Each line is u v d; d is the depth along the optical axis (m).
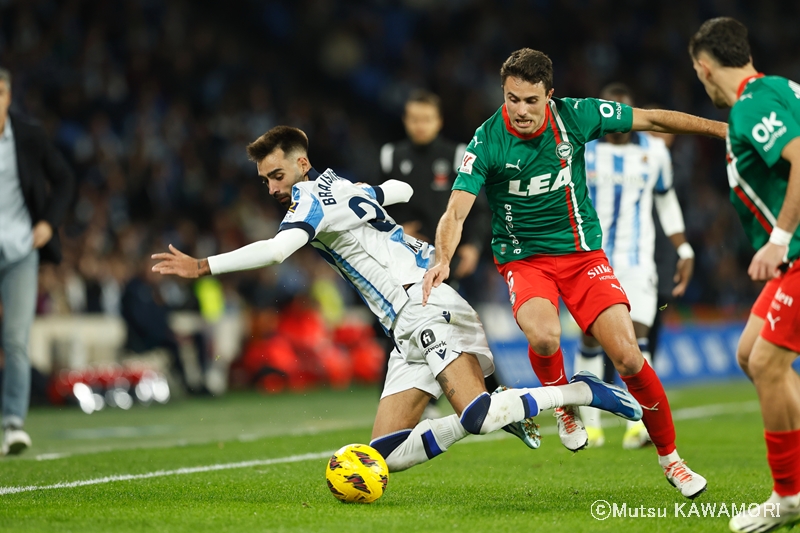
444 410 38.41
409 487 18.38
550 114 17.19
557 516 15.05
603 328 17.22
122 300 46.94
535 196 17.56
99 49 66.69
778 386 13.98
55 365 45.41
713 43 14.37
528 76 16.30
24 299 24.80
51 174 25.62
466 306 17.06
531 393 16.20
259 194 67.31
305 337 52.59
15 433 24.14
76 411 41.53
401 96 87.38
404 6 96.62
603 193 26.02
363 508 15.82
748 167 14.28
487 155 17.16
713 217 78.31
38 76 63.16
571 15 97.06
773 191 14.17
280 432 31.05
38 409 42.25
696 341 59.00
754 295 75.38
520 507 15.98
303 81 91.38
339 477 16.30
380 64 93.12
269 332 51.72
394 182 18.47
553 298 17.73
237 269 15.75
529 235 17.98
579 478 19.70
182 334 49.72
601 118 17.39
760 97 13.83
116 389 43.09
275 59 89.75
